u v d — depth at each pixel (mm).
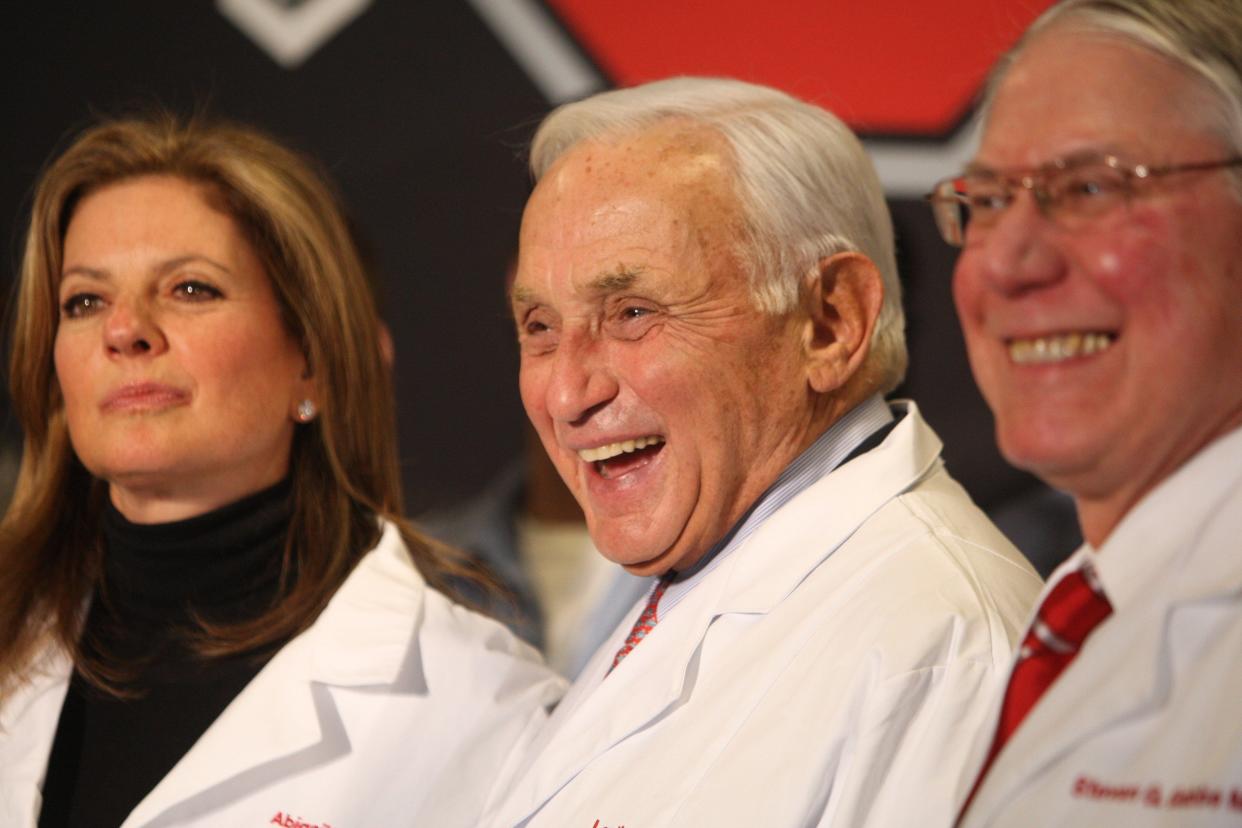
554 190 2869
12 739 3463
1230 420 1924
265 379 3514
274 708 3326
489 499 5379
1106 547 1976
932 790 2268
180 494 3492
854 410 2939
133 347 3396
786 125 2852
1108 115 1940
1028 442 1982
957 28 4984
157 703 3471
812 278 2818
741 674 2643
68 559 3725
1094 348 1951
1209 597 1823
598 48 5383
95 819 3334
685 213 2754
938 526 2686
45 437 3764
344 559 3635
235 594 3555
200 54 5660
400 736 3336
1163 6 1948
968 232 2102
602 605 5020
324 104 5598
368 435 3738
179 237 3465
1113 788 1802
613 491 2900
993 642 2420
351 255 3727
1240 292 1898
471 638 3543
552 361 2908
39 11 5742
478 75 5500
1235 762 1684
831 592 2646
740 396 2791
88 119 5691
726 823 2410
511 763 3307
